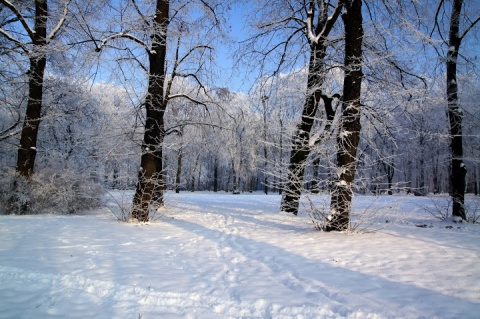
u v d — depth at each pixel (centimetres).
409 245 621
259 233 783
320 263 498
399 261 506
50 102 1311
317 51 1066
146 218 955
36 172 1134
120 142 1165
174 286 389
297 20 1277
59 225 836
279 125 998
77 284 394
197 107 1458
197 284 399
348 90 813
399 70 1042
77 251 552
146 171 966
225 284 404
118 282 396
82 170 1285
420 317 311
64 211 1111
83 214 1144
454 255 542
